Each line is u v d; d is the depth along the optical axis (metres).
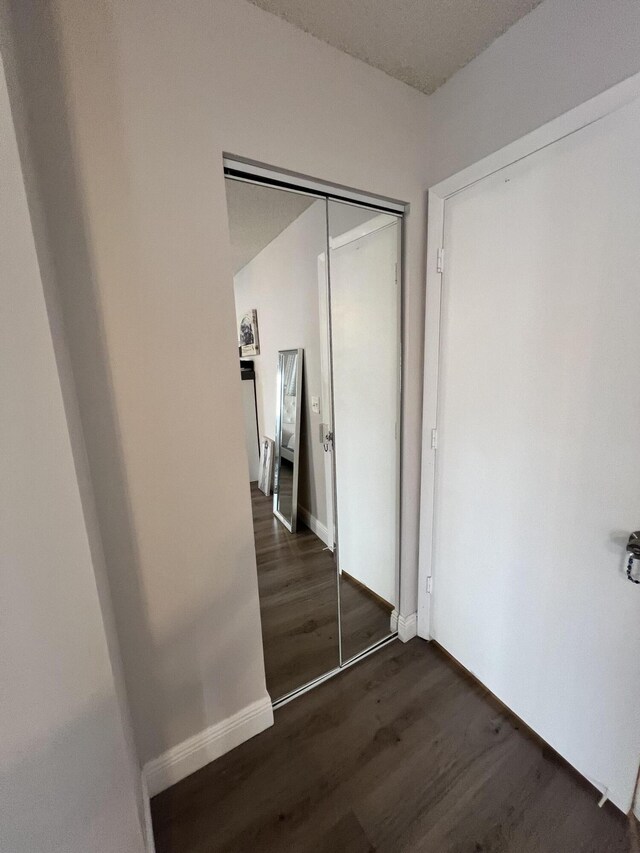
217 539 1.15
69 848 0.70
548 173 1.04
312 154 1.14
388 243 1.55
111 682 0.71
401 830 1.06
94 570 0.68
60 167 0.81
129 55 0.85
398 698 1.48
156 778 1.17
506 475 1.27
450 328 1.41
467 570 1.49
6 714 0.60
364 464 1.80
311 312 1.66
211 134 0.97
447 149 1.33
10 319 0.54
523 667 1.32
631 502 0.97
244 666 1.29
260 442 1.83
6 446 0.56
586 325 1.00
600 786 1.13
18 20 0.74
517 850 1.01
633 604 0.99
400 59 1.19
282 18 1.03
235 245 1.59
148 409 0.99
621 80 0.88
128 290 0.92
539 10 1.01
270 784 1.19
